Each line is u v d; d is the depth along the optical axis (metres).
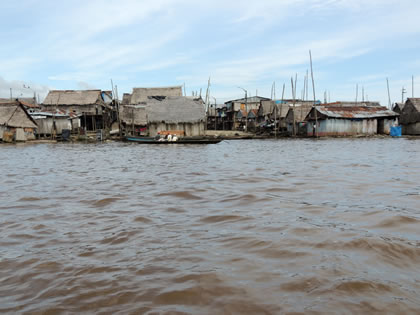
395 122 44.50
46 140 39.88
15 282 3.52
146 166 14.19
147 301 3.05
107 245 4.55
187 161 16.11
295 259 3.86
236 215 5.87
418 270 3.51
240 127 66.69
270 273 3.52
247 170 12.09
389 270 3.52
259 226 5.16
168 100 43.12
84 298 3.14
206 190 8.27
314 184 8.85
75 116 45.78
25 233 5.18
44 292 3.28
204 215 5.96
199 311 2.86
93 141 39.91
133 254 4.19
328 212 5.89
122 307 2.96
